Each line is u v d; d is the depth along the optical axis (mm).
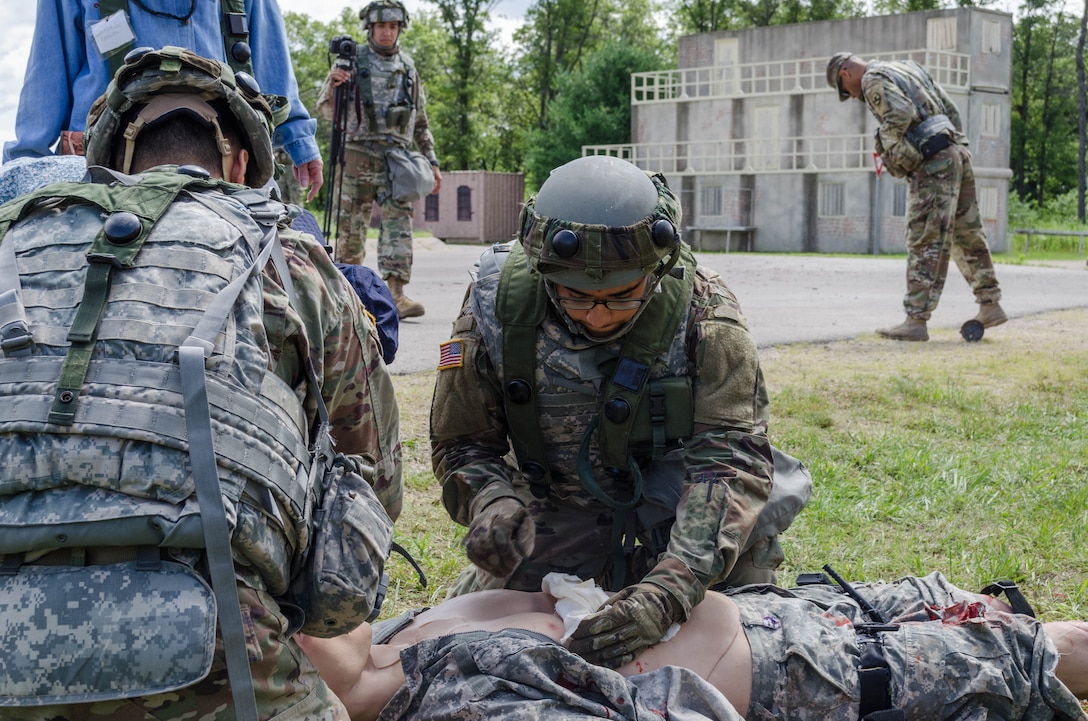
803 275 16672
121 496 1634
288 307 1922
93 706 1647
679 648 2369
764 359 7535
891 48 35406
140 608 1603
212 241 1850
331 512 1936
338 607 1900
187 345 1714
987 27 33188
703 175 34219
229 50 4277
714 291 2592
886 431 5410
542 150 46438
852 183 31844
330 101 8086
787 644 2389
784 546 3803
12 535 1604
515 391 2582
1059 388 6488
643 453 2605
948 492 4387
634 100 36219
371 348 2248
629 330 2498
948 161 8008
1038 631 2459
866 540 3916
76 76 4047
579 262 2258
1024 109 62656
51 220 1855
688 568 2369
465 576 3051
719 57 39719
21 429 1637
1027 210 39031
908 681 2348
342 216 8312
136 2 4000
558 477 2729
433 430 2705
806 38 37719
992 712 2371
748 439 2510
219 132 2217
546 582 2623
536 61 59281
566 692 2105
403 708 2230
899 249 31562
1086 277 16094
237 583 1735
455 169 55750
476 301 2617
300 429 1891
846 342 8406
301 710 1882
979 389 6441
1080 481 4574
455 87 54625
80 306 1729
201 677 1610
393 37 8016
